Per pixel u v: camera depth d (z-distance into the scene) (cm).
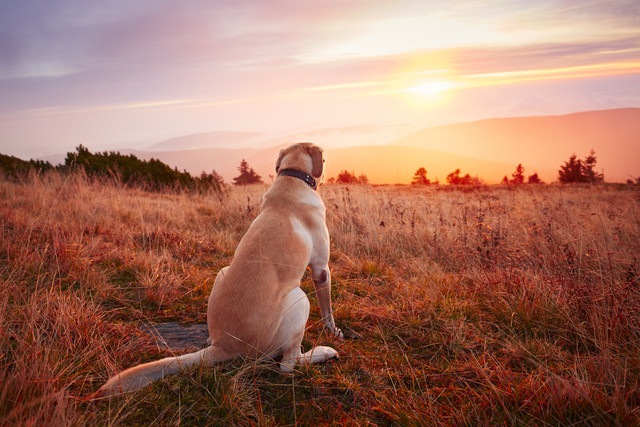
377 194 1166
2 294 320
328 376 272
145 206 788
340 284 460
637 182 2170
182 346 304
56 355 251
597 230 577
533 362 280
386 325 355
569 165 5806
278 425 226
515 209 867
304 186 344
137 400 228
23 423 183
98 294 376
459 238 582
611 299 342
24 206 644
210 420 222
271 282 272
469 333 338
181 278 445
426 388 262
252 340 264
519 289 402
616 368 253
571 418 220
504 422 220
